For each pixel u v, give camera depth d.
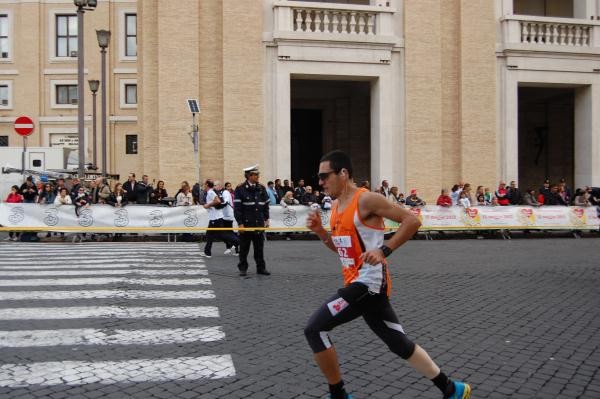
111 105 32.59
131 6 32.66
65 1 32.62
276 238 18.41
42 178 21.03
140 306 7.79
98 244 15.92
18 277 9.84
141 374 5.11
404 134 20.77
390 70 20.66
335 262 12.44
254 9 19.72
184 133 19.50
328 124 24.94
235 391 4.70
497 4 21.75
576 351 5.90
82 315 7.24
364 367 5.37
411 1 20.81
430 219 18.48
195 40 19.58
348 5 20.11
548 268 11.68
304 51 19.88
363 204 4.01
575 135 23.00
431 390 4.78
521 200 20.48
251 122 19.62
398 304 8.16
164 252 13.74
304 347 5.96
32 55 32.47
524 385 4.90
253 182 10.76
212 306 7.86
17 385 4.83
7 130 32.62
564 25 21.94
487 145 21.38
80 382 4.91
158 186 18.45
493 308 7.91
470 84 21.33
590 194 20.00
